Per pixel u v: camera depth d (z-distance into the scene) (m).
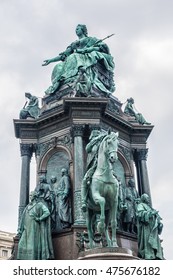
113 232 16.41
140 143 28.89
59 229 23.91
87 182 16.86
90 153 17.91
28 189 27.28
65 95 28.41
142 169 28.22
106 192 16.53
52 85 29.67
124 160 27.78
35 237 22.31
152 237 22.75
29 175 27.70
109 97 28.88
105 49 31.20
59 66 30.22
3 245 68.50
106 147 16.75
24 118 29.00
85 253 16.05
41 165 27.03
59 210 24.30
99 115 25.97
